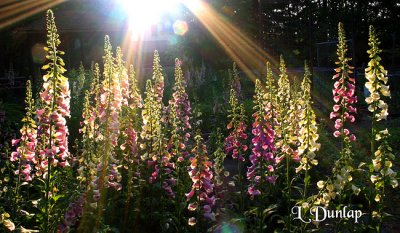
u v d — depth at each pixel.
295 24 29.41
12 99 18.97
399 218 5.86
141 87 17.08
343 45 5.39
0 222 3.73
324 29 26.69
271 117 5.83
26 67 26.36
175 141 5.60
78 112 12.19
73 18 30.00
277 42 31.23
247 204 5.73
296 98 5.88
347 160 4.00
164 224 4.98
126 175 5.69
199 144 4.39
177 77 7.76
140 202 5.39
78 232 4.38
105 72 5.36
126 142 5.60
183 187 5.24
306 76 4.64
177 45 27.94
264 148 5.10
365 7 22.86
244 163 7.83
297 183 6.77
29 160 5.08
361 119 14.05
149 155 5.54
